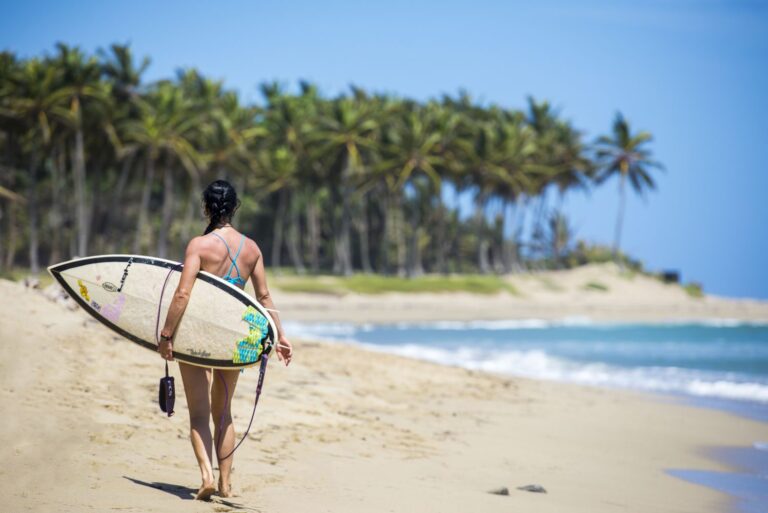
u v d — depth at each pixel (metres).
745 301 64.06
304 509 4.34
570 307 54.53
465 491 5.53
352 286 54.91
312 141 63.09
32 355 7.20
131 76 55.56
